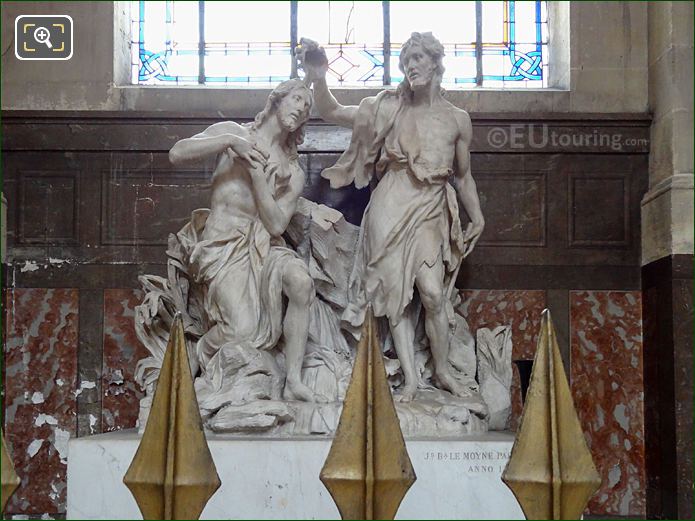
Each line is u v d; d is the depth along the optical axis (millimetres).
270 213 6277
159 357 6445
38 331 8016
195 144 6168
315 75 6602
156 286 6656
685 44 7797
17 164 8156
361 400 2002
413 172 6324
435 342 6336
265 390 5891
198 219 6551
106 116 8164
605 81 8367
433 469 5328
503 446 5355
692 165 7688
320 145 8102
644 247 8148
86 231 8117
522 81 8828
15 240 8094
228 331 6156
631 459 8023
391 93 6656
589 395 8086
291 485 5289
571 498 2064
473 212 6699
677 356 7527
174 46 8844
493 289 8156
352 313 6480
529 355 8094
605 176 8266
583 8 8438
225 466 5297
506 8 8922
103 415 7949
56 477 7883
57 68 8266
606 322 8156
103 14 8328
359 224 8016
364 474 1962
